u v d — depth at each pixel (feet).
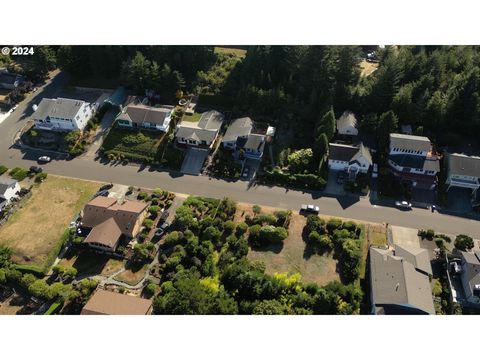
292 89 324.19
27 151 314.76
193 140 300.81
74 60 355.77
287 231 253.03
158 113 313.94
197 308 205.57
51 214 271.08
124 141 312.50
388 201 270.87
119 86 355.56
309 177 278.46
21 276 235.20
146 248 244.01
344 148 281.74
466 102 285.23
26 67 370.12
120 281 235.20
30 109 346.74
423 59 308.19
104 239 243.81
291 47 316.40
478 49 335.26
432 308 208.54
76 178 294.66
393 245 245.65
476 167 265.75
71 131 317.01
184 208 258.16
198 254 240.53
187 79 349.00
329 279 232.12
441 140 293.64
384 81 291.17
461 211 264.31
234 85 338.54
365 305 220.43
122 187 287.07
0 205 269.23
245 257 238.27
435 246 246.06
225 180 288.92
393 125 285.02
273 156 298.15
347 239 241.76
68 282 236.22
